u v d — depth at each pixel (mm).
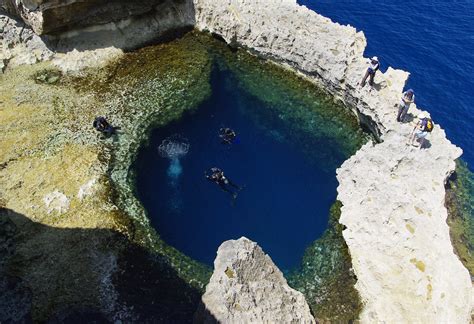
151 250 29312
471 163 38281
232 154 35781
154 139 35812
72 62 38656
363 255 29172
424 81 44125
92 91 37531
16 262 27250
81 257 27922
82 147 33781
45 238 28453
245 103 39375
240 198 33281
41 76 37719
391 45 47438
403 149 31547
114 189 31938
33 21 36281
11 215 29281
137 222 30594
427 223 28031
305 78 40844
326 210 33062
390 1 52594
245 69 41719
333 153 36719
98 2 37969
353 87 36781
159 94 38406
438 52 46812
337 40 39219
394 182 30375
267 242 31047
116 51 40156
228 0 41781
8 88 36531
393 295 26906
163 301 26969
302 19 41031
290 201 33312
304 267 30109
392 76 37906
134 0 39906
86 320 25578
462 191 35375
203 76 40406
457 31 49031
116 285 27172
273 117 38688
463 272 25812
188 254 29656
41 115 35250
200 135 36656
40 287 26422
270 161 35625
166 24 42500
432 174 31188
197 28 43312
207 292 24172
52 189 30953
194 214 31938
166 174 33938
